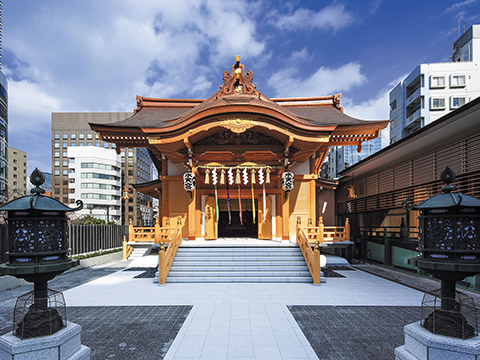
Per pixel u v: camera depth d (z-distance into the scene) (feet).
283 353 15.16
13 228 12.75
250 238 53.36
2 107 122.93
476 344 10.88
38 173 13.44
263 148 45.09
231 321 19.75
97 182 216.54
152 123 43.91
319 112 53.01
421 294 27.04
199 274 33.04
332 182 59.62
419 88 114.73
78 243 49.34
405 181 39.88
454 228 12.24
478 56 111.34
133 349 15.79
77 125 263.29
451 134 31.01
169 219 49.34
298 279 32.14
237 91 42.60
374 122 41.09
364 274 37.70
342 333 17.80
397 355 13.17
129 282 32.55
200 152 44.55
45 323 12.25
